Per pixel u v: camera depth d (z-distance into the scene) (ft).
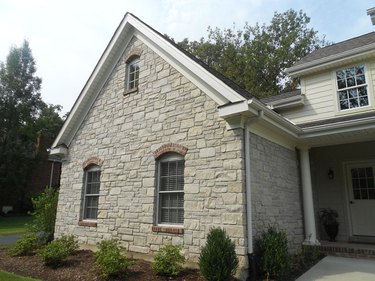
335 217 33.22
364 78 33.76
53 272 23.61
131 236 28.09
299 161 31.30
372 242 31.32
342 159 34.88
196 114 25.32
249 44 96.68
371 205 32.45
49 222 38.04
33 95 106.52
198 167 23.94
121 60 34.96
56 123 112.88
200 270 19.48
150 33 31.24
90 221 32.99
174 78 28.04
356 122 25.07
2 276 21.89
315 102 36.50
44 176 103.71
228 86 22.77
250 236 20.54
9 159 89.40
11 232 53.06
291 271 21.85
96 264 22.85
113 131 33.12
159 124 28.27
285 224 26.14
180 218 25.12
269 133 26.14
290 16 93.20
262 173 24.00
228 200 21.49
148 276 21.22
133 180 29.40
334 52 37.06
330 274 21.29
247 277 19.61
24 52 105.70
